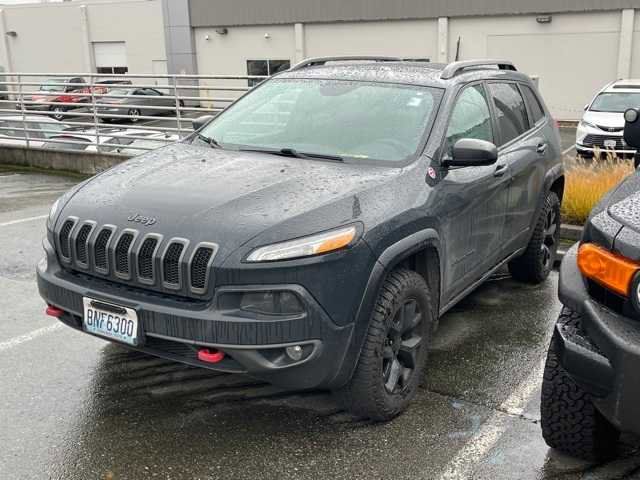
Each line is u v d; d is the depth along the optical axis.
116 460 3.16
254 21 28.36
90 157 11.21
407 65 4.70
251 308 3.00
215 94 28.95
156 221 3.20
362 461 3.17
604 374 2.51
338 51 27.36
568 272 2.83
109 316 3.23
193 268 3.03
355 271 3.11
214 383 3.93
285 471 3.09
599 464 3.17
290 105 4.39
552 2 23.16
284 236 3.02
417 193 3.57
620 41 22.59
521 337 4.64
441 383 3.96
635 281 2.44
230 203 3.22
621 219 2.58
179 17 29.69
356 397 3.33
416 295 3.53
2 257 6.38
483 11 24.23
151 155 4.11
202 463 3.14
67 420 3.50
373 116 4.10
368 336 3.24
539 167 5.21
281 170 3.63
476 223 4.21
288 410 3.62
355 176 3.55
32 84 11.55
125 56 34.50
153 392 3.81
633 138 3.66
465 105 4.33
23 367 4.09
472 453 3.25
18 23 36.44
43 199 9.16
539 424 3.52
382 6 25.89
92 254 3.30
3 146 12.03
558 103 24.03
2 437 3.34
